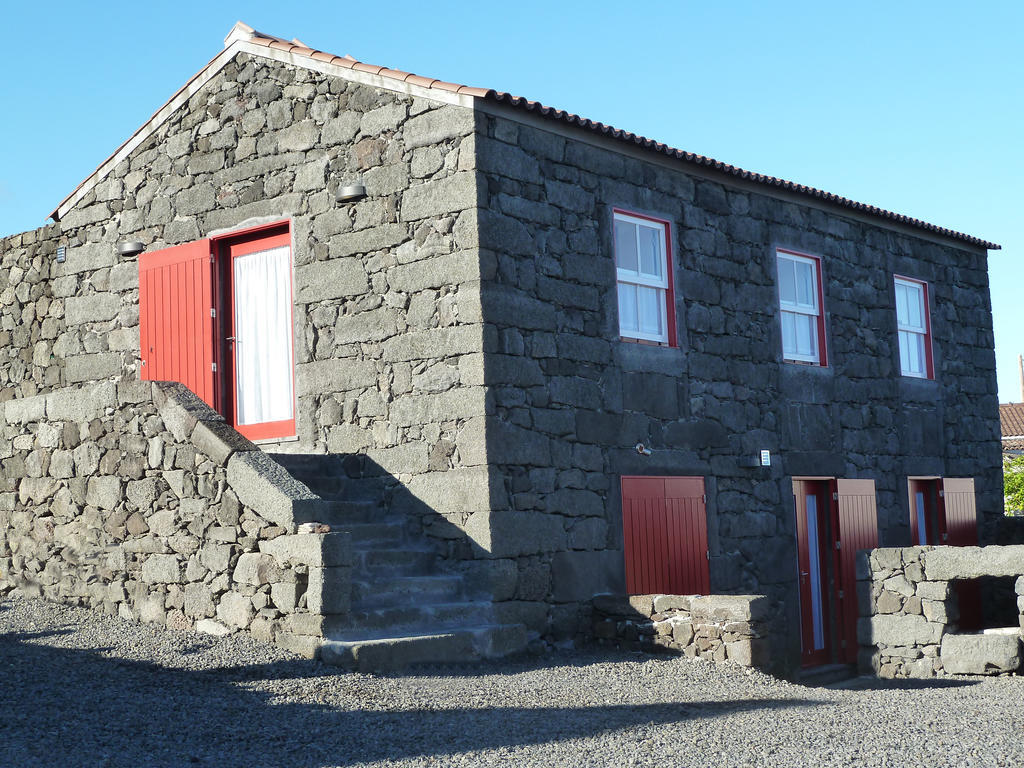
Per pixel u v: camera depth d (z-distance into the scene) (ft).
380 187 33.55
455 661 28.30
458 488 31.22
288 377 35.91
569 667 28.76
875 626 35.09
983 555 33.14
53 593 32.86
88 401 32.24
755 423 39.99
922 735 21.29
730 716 22.79
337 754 18.81
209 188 37.68
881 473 45.65
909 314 49.52
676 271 37.78
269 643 27.43
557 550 32.42
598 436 34.19
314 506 27.66
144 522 30.58
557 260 33.73
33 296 42.27
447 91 32.09
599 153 35.63
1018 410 130.93
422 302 32.37
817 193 43.37
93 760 18.15
